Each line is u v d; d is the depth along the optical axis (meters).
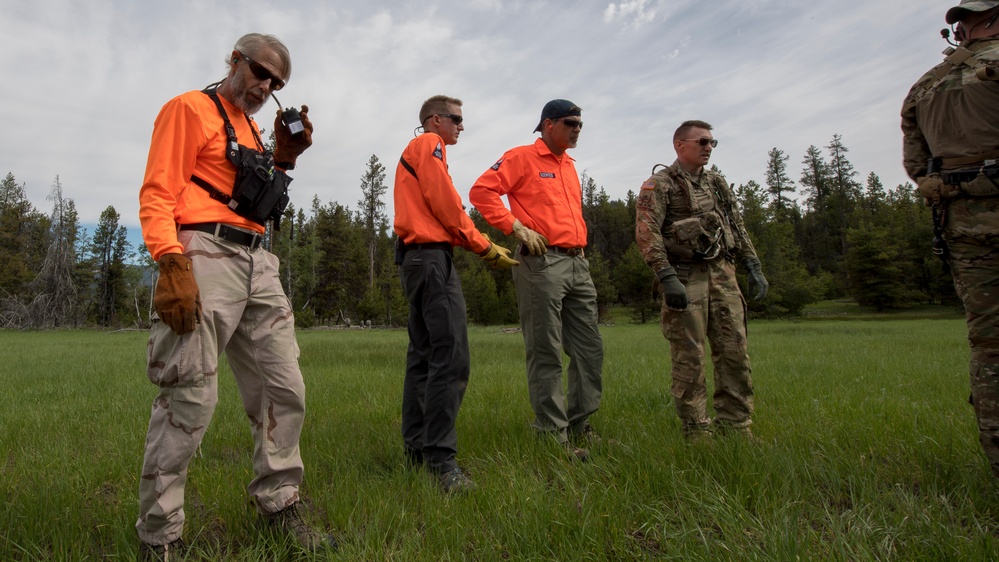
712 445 2.99
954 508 2.25
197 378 2.01
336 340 21.55
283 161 2.44
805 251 86.50
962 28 2.54
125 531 2.12
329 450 3.29
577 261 3.76
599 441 3.40
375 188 69.44
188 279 1.94
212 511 2.46
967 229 2.41
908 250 64.31
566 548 1.99
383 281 70.94
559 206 3.72
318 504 2.54
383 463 3.24
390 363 9.59
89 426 4.24
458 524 2.15
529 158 3.75
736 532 2.04
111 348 17.19
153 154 2.03
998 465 2.37
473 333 28.62
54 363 10.88
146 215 1.98
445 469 2.84
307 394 5.63
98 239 65.81
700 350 3.55
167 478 1.97
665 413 4.35
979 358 2.43
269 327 2.28
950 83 2.46
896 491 2.37
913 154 2.67
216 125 2.16
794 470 2.55
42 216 70.38
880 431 3.25
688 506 2.30
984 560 1.73
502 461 3.01
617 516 2.18
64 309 50.56
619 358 9.67
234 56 2.22
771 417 4.00
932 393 4.78
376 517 2.20
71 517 2.29
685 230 3.55
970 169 2.38
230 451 3.56
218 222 2.14
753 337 16.56
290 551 2.08
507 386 5.86
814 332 19.92
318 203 82.44
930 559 1.78
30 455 3.24
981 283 2.40
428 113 3.28
